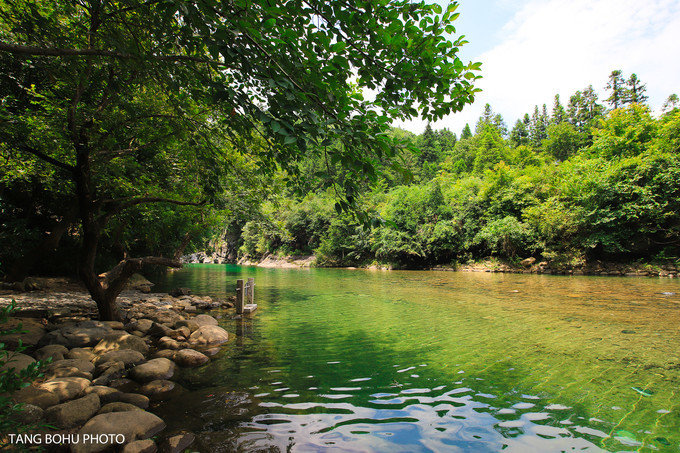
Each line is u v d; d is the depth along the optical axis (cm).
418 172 5628
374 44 249
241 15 228
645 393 394
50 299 1006
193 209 1031
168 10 248
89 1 342
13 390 199
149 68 330
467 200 3256
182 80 364
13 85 748
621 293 1266
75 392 368
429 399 381
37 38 356
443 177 3866
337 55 240
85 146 616
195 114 543
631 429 311
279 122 220
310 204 4762
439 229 3184
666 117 2564
